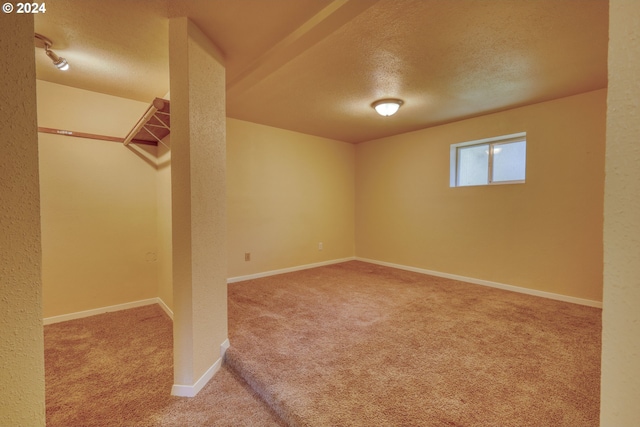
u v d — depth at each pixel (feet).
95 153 8.82
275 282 11.66
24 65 1.60
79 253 8.62
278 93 8.96
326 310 8.49
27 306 1.63
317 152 14.76
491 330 7.13
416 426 4.09
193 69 5.14
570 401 4.59
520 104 9.96
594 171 8.89
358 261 16.14
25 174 1.61
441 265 12.72
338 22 5.09
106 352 6.62
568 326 7.38
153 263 9.89
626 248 1.41
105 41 5.87
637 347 1.39
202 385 5.33
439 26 5.59
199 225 5.26
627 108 1.39
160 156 9.24
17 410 1.62
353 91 8.80
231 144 11.72
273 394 4.75
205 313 5.44
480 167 11.82
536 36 5.93
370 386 4.94
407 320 7.75
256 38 5.71
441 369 5.45
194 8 4.83
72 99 8.38
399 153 14.30
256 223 12.53
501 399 4.64
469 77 7.86
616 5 1.43
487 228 11.25
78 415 4.64
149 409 4.78
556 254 9.63
